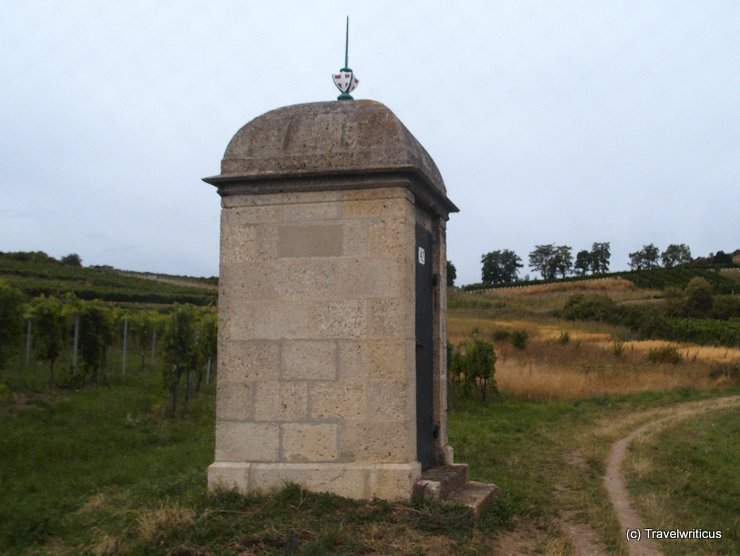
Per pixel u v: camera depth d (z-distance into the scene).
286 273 6.42
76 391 15.13
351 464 6.15
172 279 69.00
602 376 22.48
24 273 48.38
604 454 11.07
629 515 7.59
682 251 99.75
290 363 6.34
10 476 8.17
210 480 6.33
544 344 33.53
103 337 16.45
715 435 13.23
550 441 12.12
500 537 6.06
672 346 30.31
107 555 5.32
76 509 6.87
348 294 6.29
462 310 56.03
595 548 6.36
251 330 6.44
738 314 49.94
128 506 6.56
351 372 6.23
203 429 12.00
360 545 5.21
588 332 42.88
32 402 13.23
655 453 11.22
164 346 13.55
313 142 6.48
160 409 13.16
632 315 46.66
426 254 7.37
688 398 19.58
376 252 6.27
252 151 6.58
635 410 17.02
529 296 66.81
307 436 6.25
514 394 19.00
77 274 53.75
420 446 6.93
